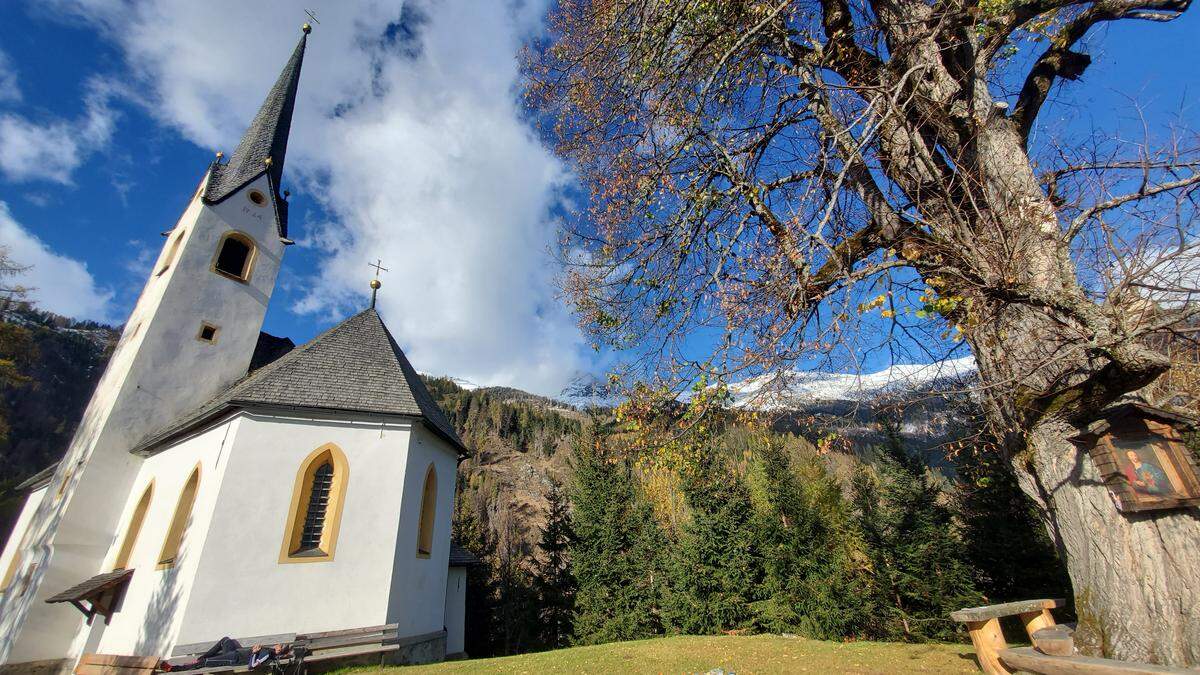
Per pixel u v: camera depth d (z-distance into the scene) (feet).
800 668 34.42
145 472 61.62
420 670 40.19
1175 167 15.52
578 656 44.50
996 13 19.13
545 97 34.27
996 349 19.52
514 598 100.68
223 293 72.90
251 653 38.32
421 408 56.44
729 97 27.17
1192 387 20.43
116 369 70.23
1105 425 17.44
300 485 47.24
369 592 45.96
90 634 52.08
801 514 74.13
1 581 67.36
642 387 25.32
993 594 63.87
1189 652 15.21
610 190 29.25
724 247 25.03
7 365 103.45
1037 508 21.49
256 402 47.39
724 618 78.07
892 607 63.93
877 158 25.12
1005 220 17.80
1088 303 15.29
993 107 22.07
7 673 51.21
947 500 71.67
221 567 42.42
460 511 139.85
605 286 29.91
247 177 79.77
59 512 59.62
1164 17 19.65
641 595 91.15
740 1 24.70
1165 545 16.35
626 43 28.07
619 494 102.63
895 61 23.80
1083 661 16.43
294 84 96.89
